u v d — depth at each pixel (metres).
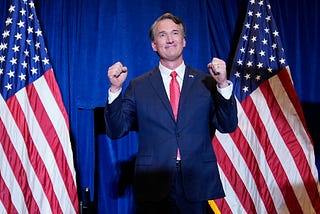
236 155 2.05
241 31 2.16
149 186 1.35
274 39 2.14
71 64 2.16
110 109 1.35
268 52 2.13
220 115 1.36
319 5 2.28
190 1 2.19
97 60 2.12
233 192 2.03
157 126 1.38
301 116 2.09
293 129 2.08
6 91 1.95
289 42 2.27
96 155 2.21
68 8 2.18
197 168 1.35
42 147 1.97
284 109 2.09
